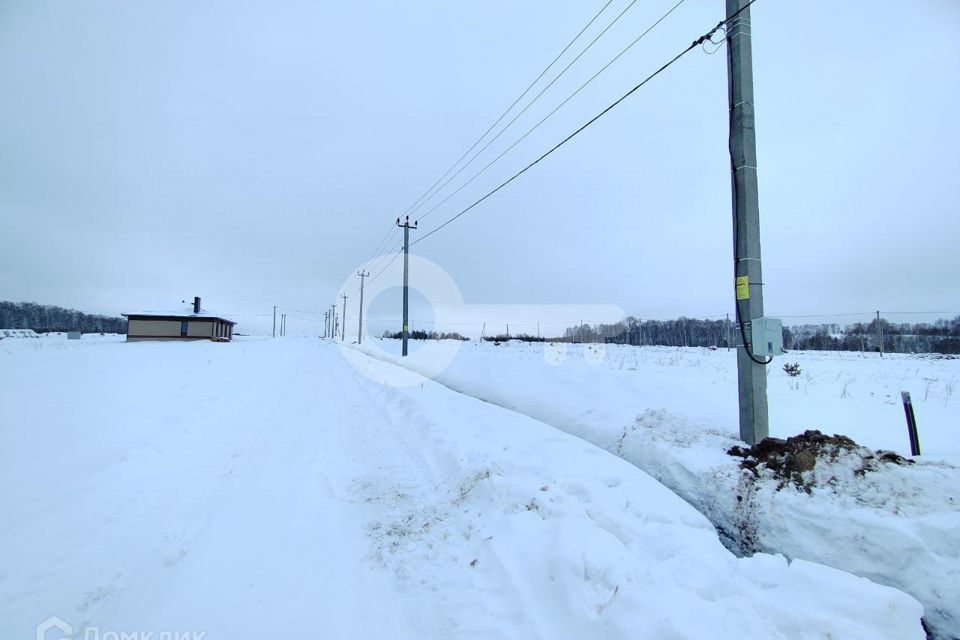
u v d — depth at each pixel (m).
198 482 5.54
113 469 5.80
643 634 2.60
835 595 2.85
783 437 6.18
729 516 4.31
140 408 9.27
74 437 6.99
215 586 3.39
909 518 3.39
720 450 5.27
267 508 4.82
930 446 5.42
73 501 4.81
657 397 8.52
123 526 4.34
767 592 3.00
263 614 3.09
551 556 3.43
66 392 10.41
